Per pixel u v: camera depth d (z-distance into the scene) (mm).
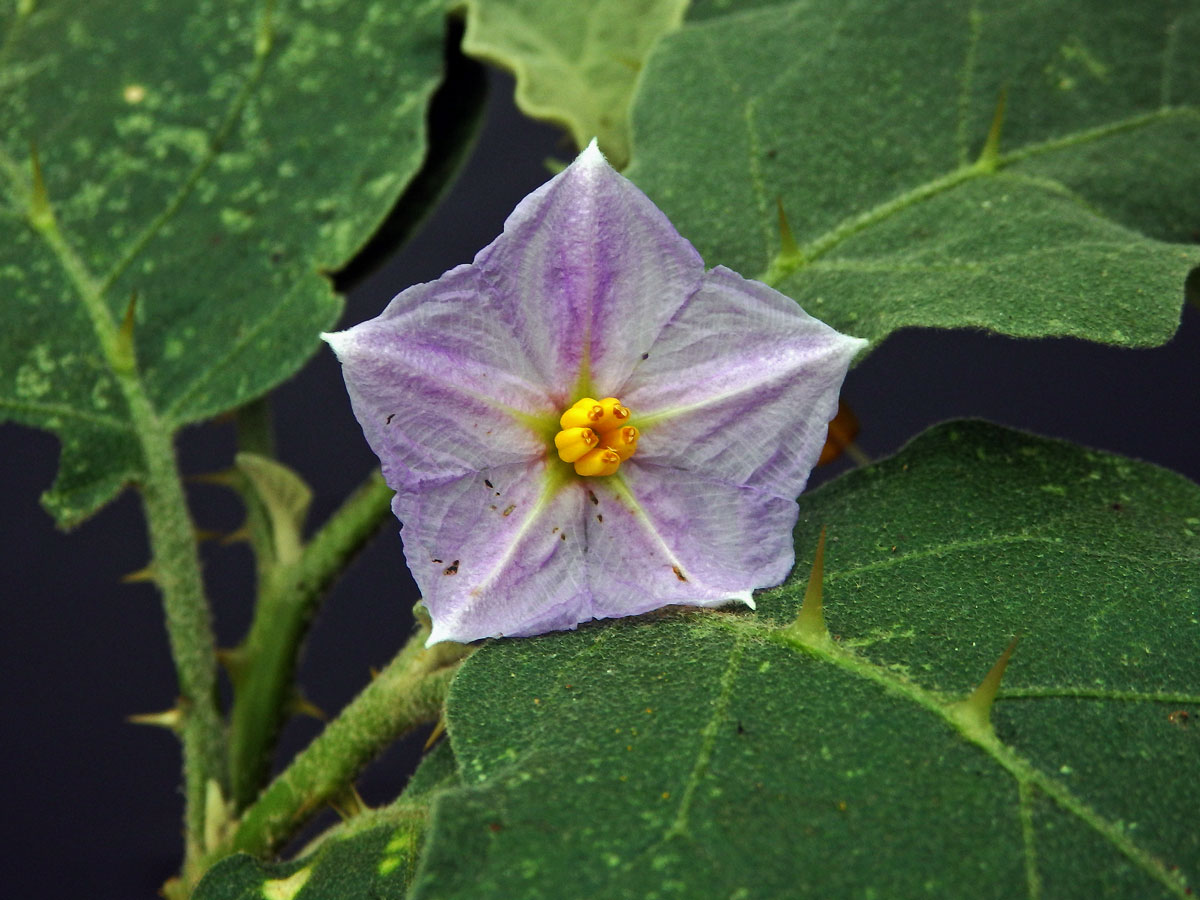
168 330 178
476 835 131
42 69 192
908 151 171
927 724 138
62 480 173
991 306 151
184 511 176
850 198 169
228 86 188
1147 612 145
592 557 148
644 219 146
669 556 148
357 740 155
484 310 146
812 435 147
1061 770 136
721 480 149
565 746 137
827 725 138
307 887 150
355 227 179
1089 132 173
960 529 151
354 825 153
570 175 145
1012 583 147
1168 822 135
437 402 145
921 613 145
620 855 131
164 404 176
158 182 185
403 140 183
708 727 138
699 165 171
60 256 182
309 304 176
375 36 188
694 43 179
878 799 134
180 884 170
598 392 150
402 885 146
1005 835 133
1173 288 150
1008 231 162
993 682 137
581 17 191
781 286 164
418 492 144
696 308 148
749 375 147
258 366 175
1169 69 176
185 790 174
